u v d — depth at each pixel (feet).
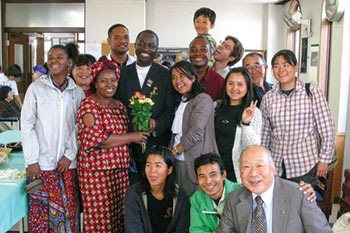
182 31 31.07
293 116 9.03
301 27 24.75
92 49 29.12
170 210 8.34
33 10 30.63
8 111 19.48
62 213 9.04
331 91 17.35
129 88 9.66
